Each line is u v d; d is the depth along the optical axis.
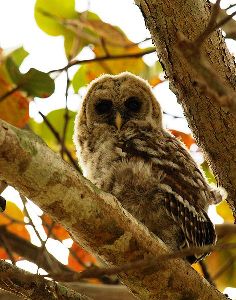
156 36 9.07
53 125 14.21
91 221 7.05
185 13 8.79
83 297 8.60
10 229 13.66
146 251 7.47
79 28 13.20
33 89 11.20
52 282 8.42
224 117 8.96
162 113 12.65
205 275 12.77
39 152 6.44
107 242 7.30
